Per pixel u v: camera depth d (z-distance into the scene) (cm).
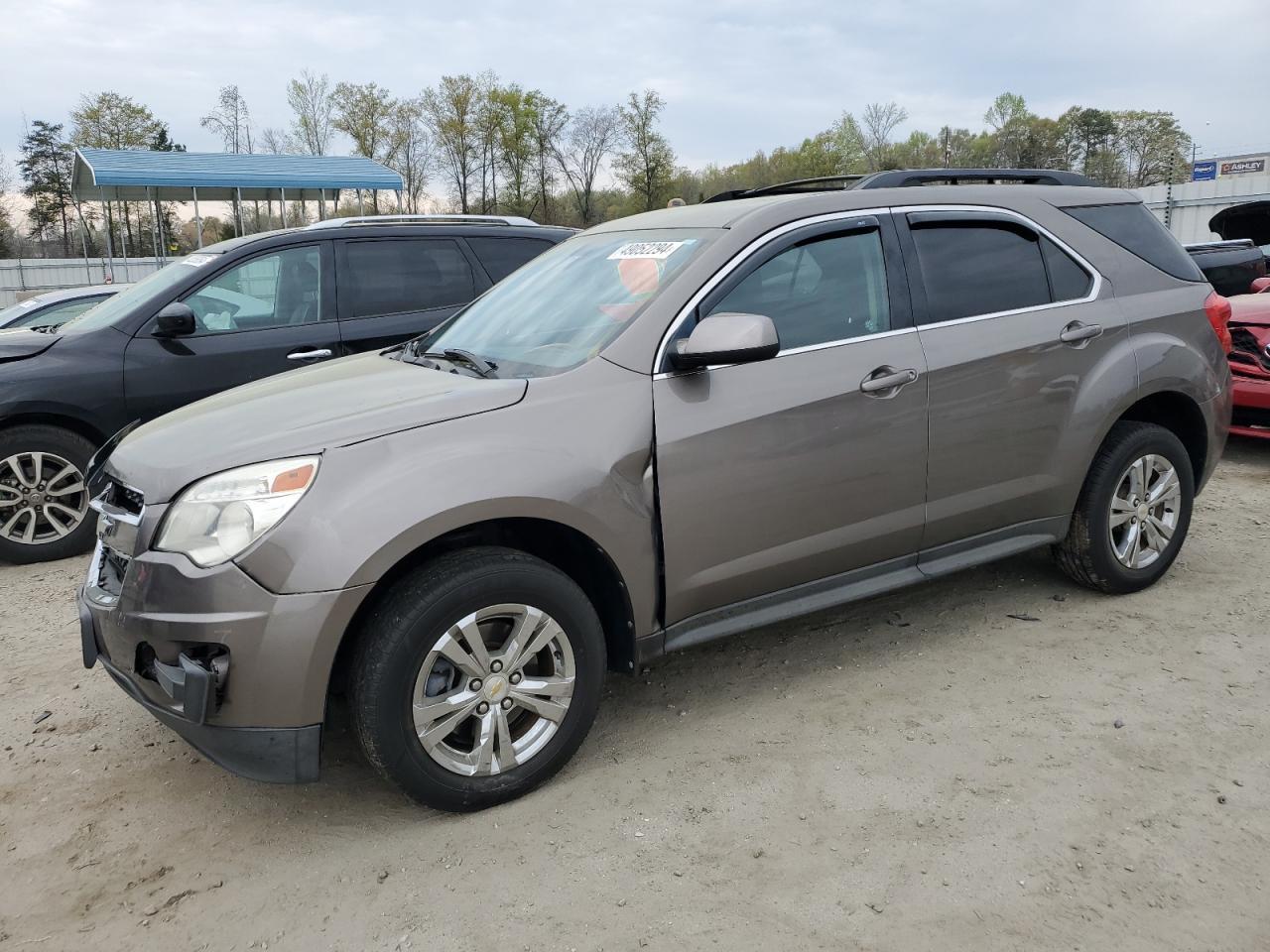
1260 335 653
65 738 340
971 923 228
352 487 255
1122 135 5831
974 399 357
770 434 314
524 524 282
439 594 259
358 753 324
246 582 246
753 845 261
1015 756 300
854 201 351
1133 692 339
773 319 325
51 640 435
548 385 291
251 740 251
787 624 415
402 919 239
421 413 274
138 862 268
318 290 610
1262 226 1327
